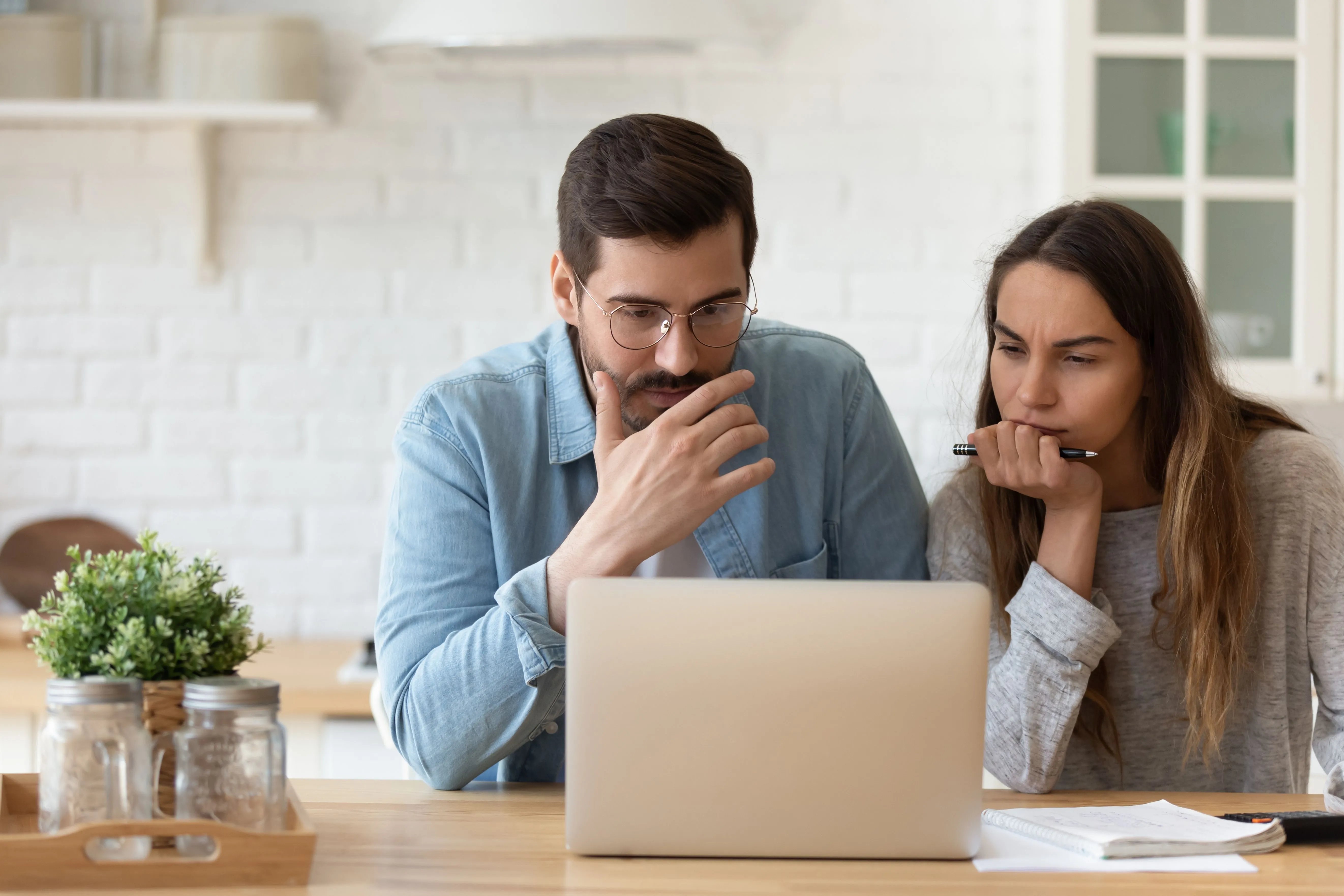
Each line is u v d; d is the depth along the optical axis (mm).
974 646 996
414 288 2602
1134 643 1443
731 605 997
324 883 925
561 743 1444
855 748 999
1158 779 1442
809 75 2604
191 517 2592
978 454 1375
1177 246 2400
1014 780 1283
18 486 2578
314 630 2598
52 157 2578
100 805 927
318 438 2600
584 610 996
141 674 1003
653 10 2125
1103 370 1339
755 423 1247
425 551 1384
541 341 1555
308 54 2465
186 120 2461
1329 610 1384
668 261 1245
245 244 2590
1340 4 2389
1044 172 2514
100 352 2588
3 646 2352
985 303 1504
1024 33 2604
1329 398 2406
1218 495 1376
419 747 1234
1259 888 934
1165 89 2391
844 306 2617
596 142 1310
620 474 1224
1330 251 2396
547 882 931
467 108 2592
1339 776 1145
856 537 1541
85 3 2570
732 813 999
